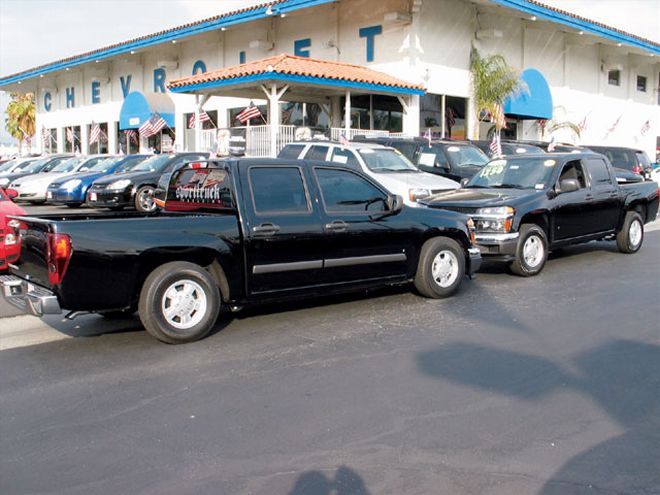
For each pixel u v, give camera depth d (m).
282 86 19.19
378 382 5.37
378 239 7.66
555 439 4.34
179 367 5.77
